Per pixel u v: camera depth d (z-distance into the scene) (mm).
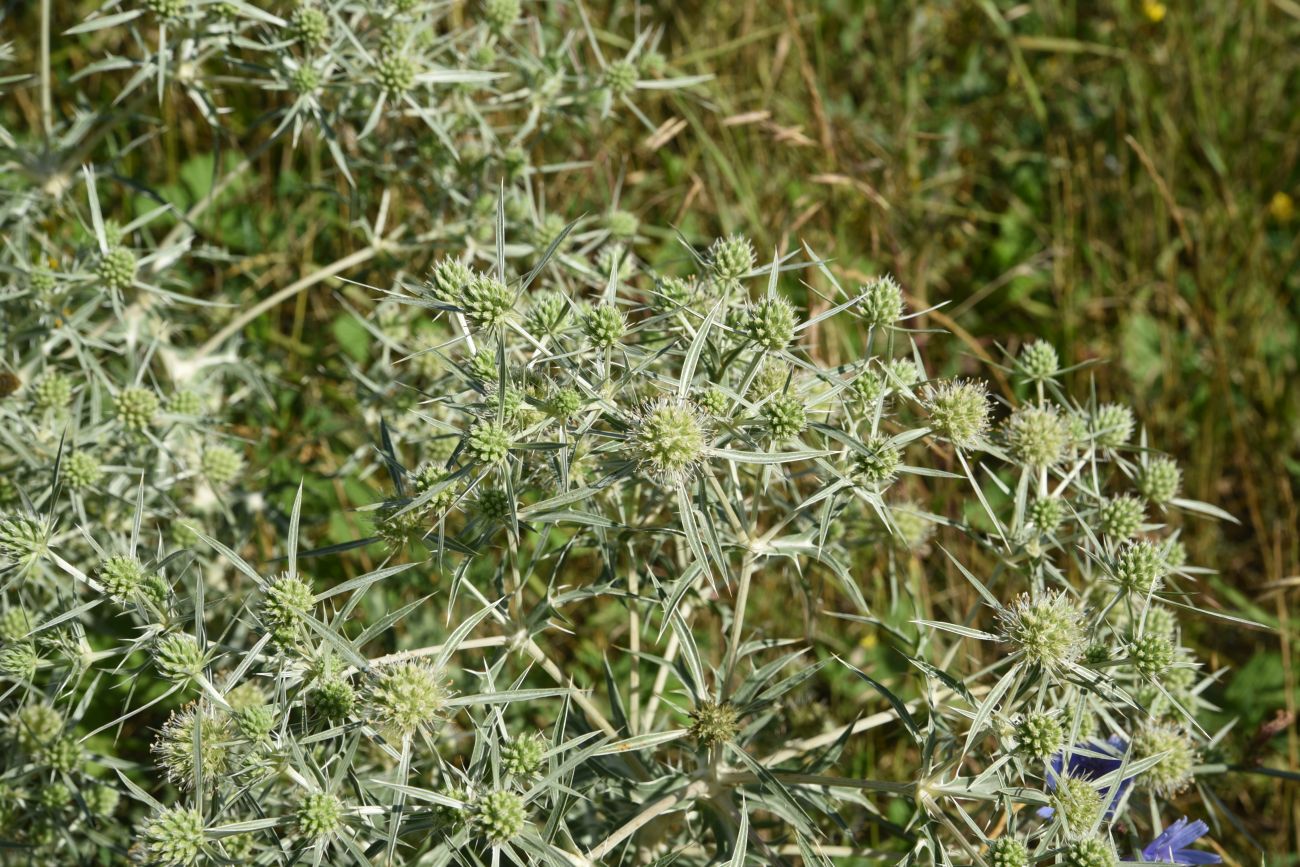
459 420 621
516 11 668
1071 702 536
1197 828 549
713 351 530
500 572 551
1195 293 880
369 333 746
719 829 542
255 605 562
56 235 717
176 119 809
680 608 579
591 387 516
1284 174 944
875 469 520
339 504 707
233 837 510
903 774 671
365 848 515
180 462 634
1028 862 499
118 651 516
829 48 965
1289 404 834
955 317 881
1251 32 965
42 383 614
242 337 704
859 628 714
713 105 806
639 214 804
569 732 556
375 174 717
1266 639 740
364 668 495
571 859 492
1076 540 560
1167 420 819
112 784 562
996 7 1007
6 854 575
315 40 615
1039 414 560
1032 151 960
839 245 815
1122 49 958
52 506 527
